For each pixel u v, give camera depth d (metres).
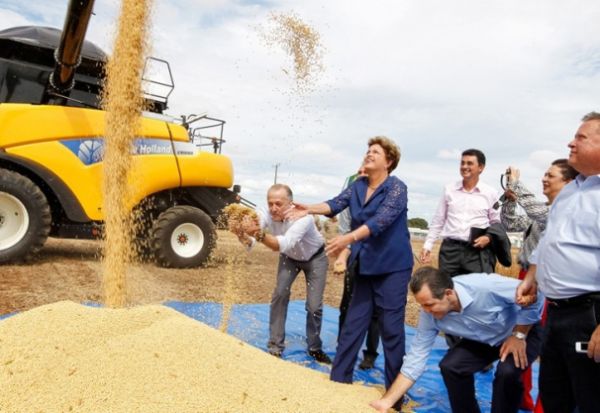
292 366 3.43
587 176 2.59
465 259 4.72
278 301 4.43
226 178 8.72
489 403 3.88
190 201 8.80
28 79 7.34
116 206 4.82
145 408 2.38
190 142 8.32
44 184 7.37
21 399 2.46
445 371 3.15
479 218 4.68
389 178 3.58
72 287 6.12
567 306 2.55
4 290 5.73
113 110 4.82
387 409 3.07
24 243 6.98
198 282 7.30
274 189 4.08
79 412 2.37
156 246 8.03
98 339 2.84
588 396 2.51
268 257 11.38
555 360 2.70
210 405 2.44
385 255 3.51
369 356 4.54
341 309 4.65
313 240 4.29
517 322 3.09
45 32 7.47
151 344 2.80
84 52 7.32
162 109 8.45
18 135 6.85
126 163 4.91
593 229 2.45
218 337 3.04
